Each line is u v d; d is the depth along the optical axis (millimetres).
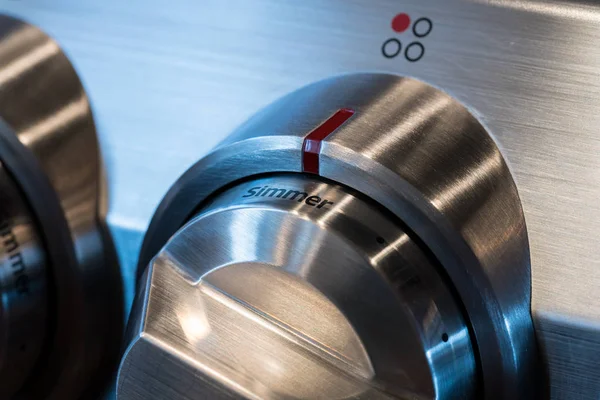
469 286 419
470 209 422
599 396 424
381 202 424
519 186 443
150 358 438
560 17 448
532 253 434
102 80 539
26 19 566
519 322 424
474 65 462
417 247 423
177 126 517
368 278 396
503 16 459
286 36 500
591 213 427
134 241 522
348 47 487
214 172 477
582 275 423
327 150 424
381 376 406
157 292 450
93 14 547
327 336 418
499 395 434
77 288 540
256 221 419
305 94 482
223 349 433
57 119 538
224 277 440
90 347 552
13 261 521
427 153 431
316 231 402
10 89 535
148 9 533
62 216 530
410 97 462
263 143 447
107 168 530
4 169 530
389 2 483
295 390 416
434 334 401
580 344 423
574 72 441
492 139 453
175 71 521
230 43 511
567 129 438
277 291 426
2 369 516
